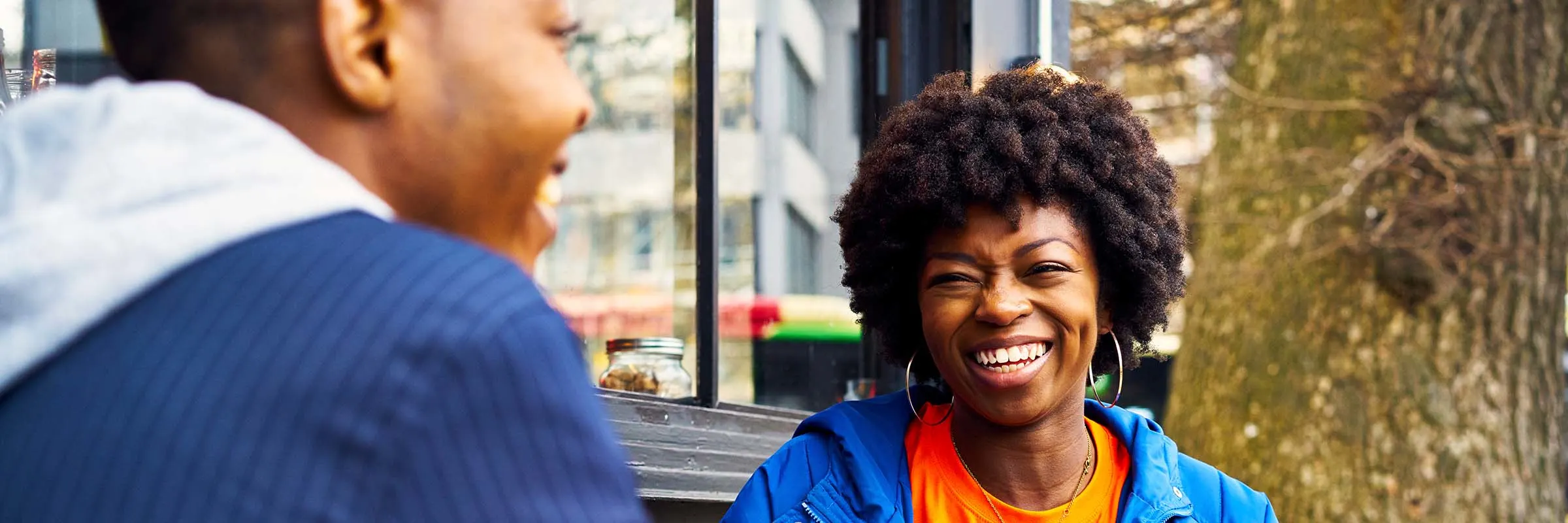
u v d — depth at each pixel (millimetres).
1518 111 5781
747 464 2883
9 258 701
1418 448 5684
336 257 719
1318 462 5777
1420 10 5785
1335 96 5934
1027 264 1717
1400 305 5738
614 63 3404
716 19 2982
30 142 768
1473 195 5660
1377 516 5664
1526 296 5824
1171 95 8586
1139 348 1995
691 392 2777
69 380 699
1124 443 1820
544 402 708
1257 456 5945
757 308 3613
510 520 685
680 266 3299
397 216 807
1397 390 5715
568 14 856
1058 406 1764
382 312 697
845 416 1834
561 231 3342
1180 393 6477
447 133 791
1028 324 1710
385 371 681
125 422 677
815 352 3771
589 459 722
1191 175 8383
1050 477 1768
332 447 667
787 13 3830
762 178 3754
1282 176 6055
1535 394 5879
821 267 3912
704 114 2953
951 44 3832
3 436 699
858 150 3904
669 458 2588
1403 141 5566
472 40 790
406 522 668
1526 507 5758
